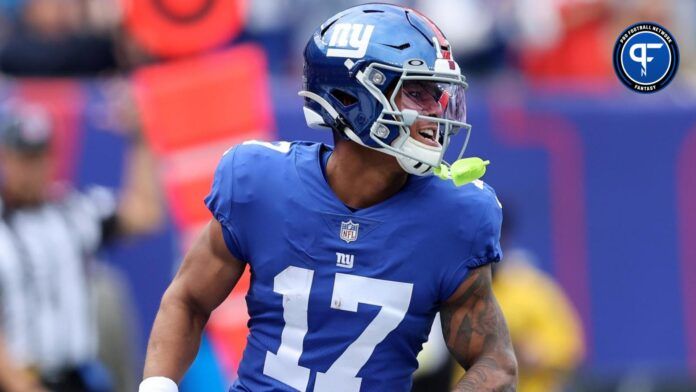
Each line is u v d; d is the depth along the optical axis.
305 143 12.40
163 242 22.83
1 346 19.81
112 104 22.91
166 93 21.75
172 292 12.55
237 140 21.78
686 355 25.31
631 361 25.12
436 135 11.69
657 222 25.11
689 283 25.23
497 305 12.16
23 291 20.36
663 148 25.06
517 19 27.41
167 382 12.14
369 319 11.78
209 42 21.39
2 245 20.22
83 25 25.55
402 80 11.52
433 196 11.84
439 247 11.79
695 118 25.14
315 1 28.27
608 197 24.92
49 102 22.91
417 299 11.82
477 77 27.03
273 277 12.00
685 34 28.50
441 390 20.02
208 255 12.34
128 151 22.88
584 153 24.80
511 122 24.50
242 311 21.78
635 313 25.12
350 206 11.92
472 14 27.16
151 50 21.30
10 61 24.95
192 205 21.89
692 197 25.17
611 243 24.97
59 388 20.64
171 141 21.80
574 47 27.30
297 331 11.96
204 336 20.56
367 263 11.77
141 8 21.17
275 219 11.93
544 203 24.67
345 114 11.79
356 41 11.77
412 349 12.04
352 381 11.89
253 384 12.22
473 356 12.06
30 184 20.45
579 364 24.86
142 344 23.34
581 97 24.95
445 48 11.78
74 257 20.94
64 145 22.86
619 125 24.91
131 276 23.17
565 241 24.77
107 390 21.16
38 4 25.34
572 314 24.86
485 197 11.97
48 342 20.53
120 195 22.86
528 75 27.36
